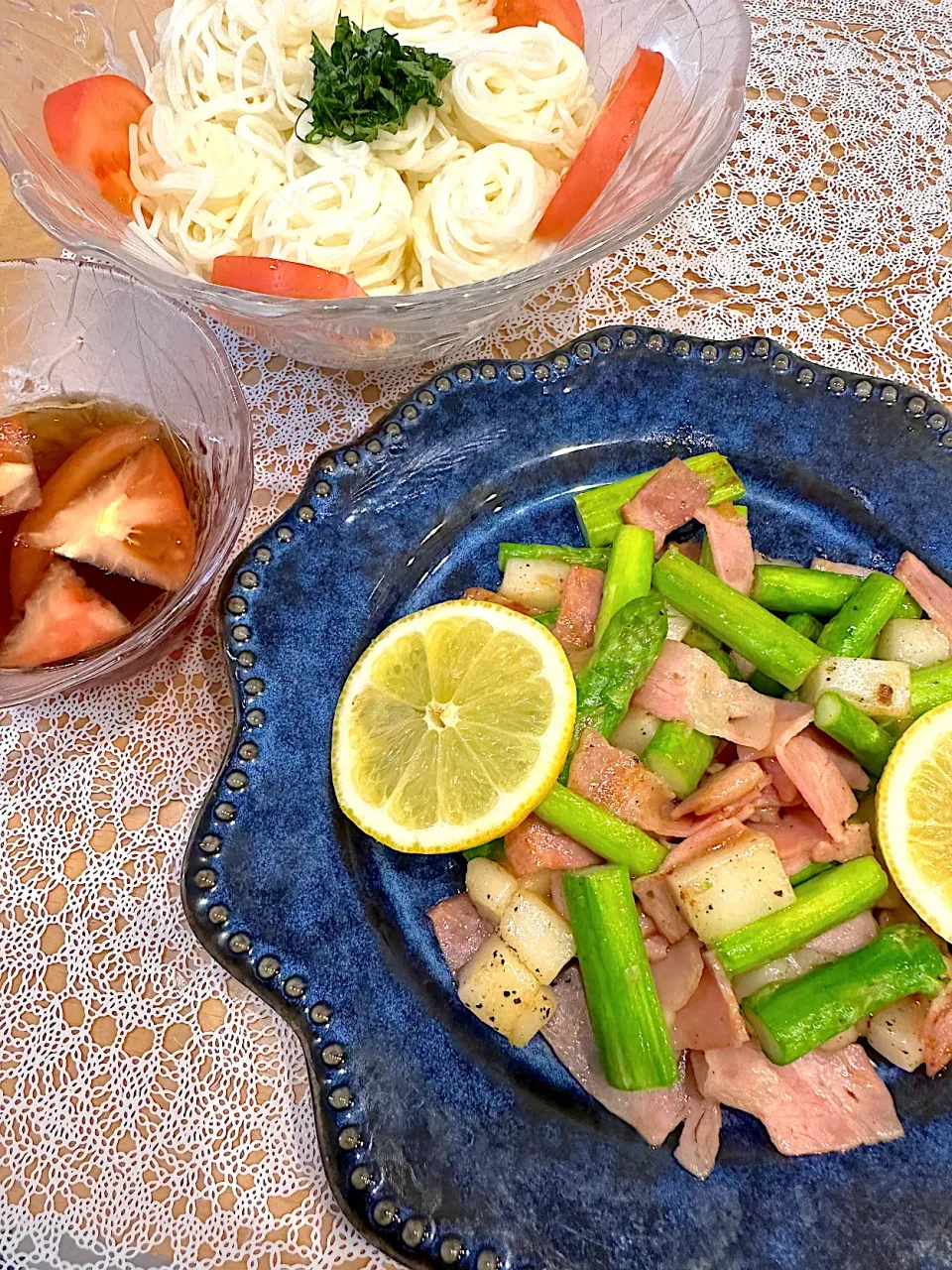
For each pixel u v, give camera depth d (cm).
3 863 23
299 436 29
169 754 25
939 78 34
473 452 27
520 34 29
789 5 36
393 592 26
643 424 27
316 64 27
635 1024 21
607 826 22
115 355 26
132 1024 22
